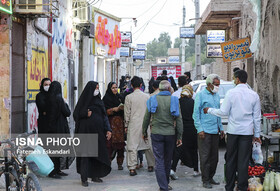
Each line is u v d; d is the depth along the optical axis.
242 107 6.54
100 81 25.72
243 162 6.58
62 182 7.85
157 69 71.44
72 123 16.97
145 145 8.66
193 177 8.28
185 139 8.21
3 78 9.13
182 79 9.45
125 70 45.00
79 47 20.17
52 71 13.19
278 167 7.32
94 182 7.86
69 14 16.25
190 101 8.28
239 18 16.77
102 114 7.99
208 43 20.06
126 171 8.97
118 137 8.94
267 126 7.31
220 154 10.62
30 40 10.70
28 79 10.60
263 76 11.02
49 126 8.16
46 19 12.19
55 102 8.16
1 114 9.14
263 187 6.77
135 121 8.58
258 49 11.59
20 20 10.16
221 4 16.89
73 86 17.34
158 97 7.08
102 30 24.00
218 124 7.48
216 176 8.24
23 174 5.91
